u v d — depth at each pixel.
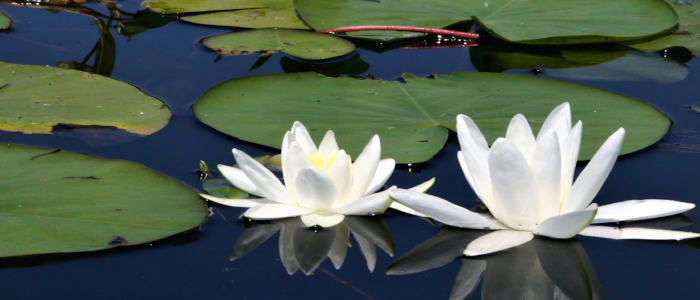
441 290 1.21
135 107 2.02
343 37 2.87
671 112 2.12
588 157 1.77
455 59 2.68
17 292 1.15
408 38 2.98
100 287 1.18
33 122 1.86
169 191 1.50
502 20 2.98
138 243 1.30
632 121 2.00
